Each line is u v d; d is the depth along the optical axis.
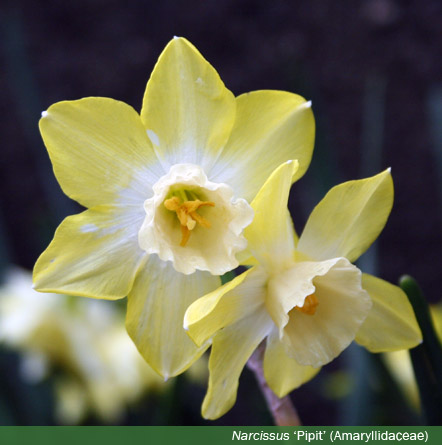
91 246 0.48
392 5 0.94
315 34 0.95
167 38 0.95
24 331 0.59
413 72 0.93
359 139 0.93
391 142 0.92
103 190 0.49
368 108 0.89
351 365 0.59
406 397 0.58
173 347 0.49
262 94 0.49
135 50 0.95
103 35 0.96
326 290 0.49
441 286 0.89
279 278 0.48
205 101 0.49
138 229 0.49
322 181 0.59
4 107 0.96
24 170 0.95
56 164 0.48
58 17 0.97
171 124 0.49
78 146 0.48
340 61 0.94
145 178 0.49
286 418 0.49
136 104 0.94
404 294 0.49
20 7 0.97
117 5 0.97
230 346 0.49
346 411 0.60
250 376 0.61
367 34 0.94
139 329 0.49
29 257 0.94
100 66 0.95
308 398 0.88
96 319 0.60
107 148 0.48
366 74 0.93
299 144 0.49
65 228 0.48
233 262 0.48
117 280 0.49
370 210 0.49
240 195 0.49
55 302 0.59
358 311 0.48
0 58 0.96
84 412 0.60
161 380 0.59
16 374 0.62
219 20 0.95
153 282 0.49
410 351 0.51
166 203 0.49
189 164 0.49
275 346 0.49
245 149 0.49
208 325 0.48
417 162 0.92
